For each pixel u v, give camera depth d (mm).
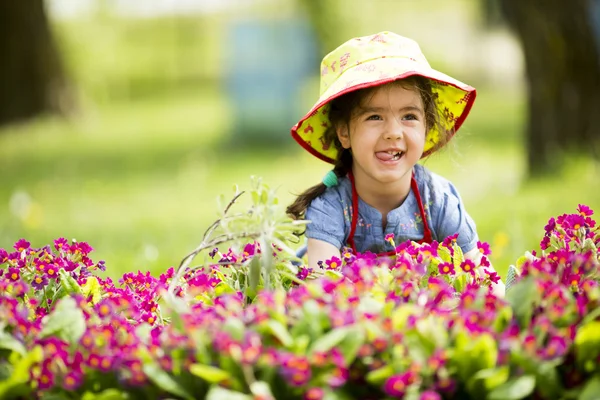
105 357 2285
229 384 2139
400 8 34500
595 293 2408
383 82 3199
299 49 17312
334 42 19297
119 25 28625
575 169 9055
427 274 2904
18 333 2420
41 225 8531
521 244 5828
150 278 3180
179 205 10172
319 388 2115
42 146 17703
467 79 31500
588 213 3057
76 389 2322
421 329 2211
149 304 2941
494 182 10445
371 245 3570
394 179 3348
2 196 11641
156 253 6160
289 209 3600
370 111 3336
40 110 20938
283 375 2121
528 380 2121
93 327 2428
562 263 2678
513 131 17516
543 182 9086
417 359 2160
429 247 2916
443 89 3674
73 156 16234
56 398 2266
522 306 2408
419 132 3373
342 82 3307
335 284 2502
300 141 3652
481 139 16328
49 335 2406
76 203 10781
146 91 30438
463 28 34688
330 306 2297
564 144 9695
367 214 3559
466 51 32688
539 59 9688
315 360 2098
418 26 35312
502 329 2359
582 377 2277
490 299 2404
